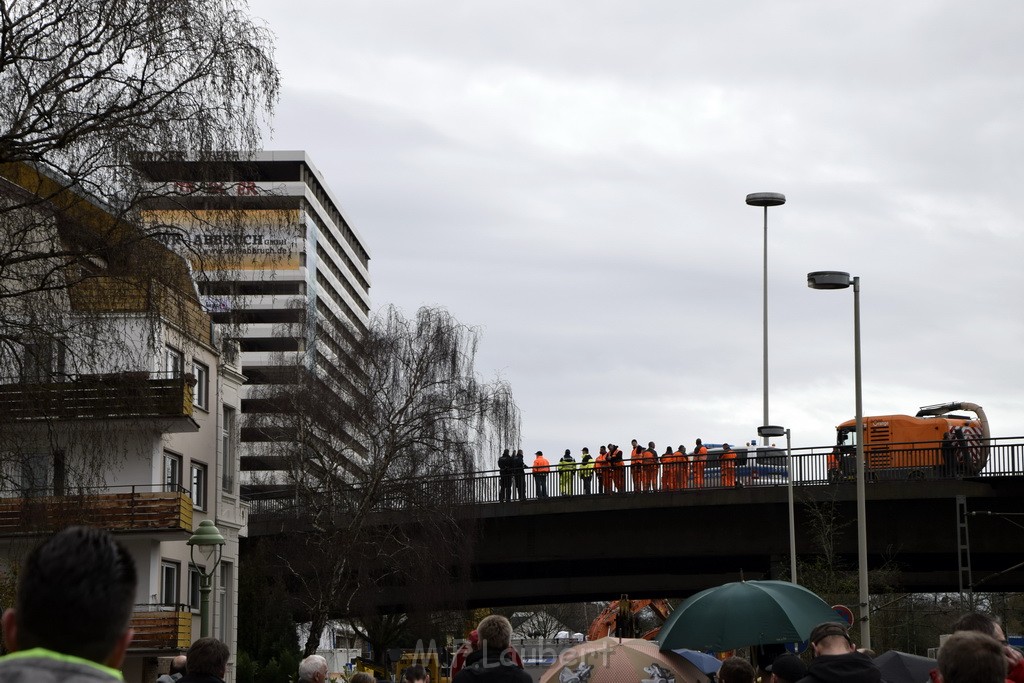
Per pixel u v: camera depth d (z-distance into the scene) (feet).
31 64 59.67
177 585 138.41
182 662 37.91
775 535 150.82
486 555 158.30
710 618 40.34
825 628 26.37
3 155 59.41
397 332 155.94
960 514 143.23
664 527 153.79
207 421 146.61
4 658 10.54
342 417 152.46
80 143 60.59
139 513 126.52
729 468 150.51
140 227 62.44
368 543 148.77
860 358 102.01
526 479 154.40
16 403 61.26
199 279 66.08
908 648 165.27
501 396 153.79
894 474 144.66
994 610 212.23
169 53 62.49
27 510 62.08
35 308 60.95
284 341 161.17
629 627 136.98
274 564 160.15
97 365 63.36
